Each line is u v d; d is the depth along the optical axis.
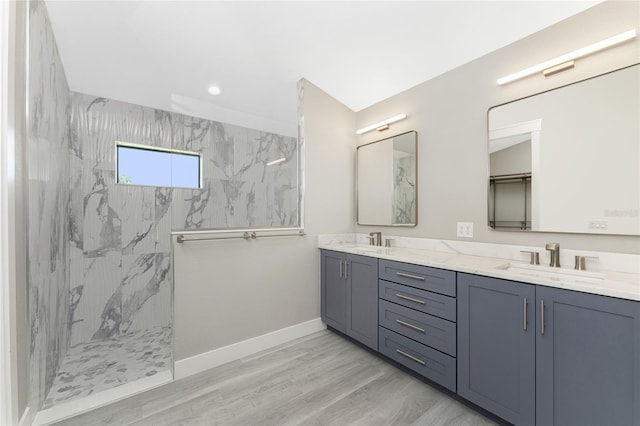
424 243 2.35
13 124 1.02
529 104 1.72
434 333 1.71
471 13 1.69
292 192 2.74
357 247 2.54
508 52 1.82
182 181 2.96
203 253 2.02
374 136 2.83
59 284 2.00
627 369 1.03
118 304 2.67
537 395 1.27
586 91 1.51
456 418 1.48
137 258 2.76
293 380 1.84
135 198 2.74
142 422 1.47
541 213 1.67
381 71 2.37
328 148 2.81
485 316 1.46
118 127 2.66
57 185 1.91
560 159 1.60
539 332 1.26
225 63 2.29
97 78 2.31
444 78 2.20
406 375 1.90
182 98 2.70
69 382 1.85
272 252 2.38
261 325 2.30
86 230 2.52
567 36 1.57
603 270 1.46
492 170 1.90
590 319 1.12
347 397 1.66
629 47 1.39
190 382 1.83
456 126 2.12
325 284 2.64
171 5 1.73
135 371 1.99
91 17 1.73
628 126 1.39
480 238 1.98
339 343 2.41
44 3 1.52
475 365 1.50
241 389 1.75
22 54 1.19
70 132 2.42
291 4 1.76
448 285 1.64
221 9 1.78
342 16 1.85
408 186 2.48
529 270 1.62
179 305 1.91
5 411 0.96
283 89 2.69
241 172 2.95
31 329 1.30
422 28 1.87
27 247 1.24
